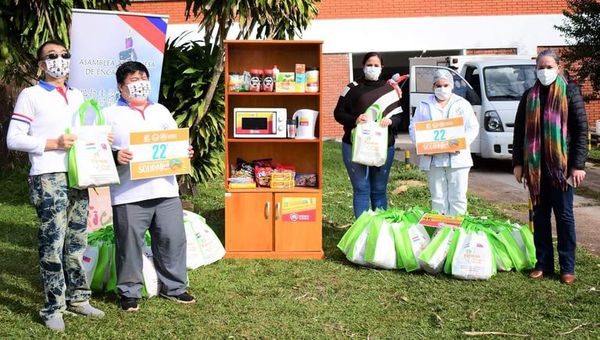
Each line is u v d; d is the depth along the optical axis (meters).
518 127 5.68
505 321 4.63
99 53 6.39
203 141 8.84
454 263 5.53
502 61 13.45
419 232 5.86
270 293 5.23
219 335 4.39
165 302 5.01
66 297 4.70
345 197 9.42
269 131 6.27
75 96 4.55
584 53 13.85
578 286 5.35
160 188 4.83
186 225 5.89
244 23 7.25
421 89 14.59
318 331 4.47
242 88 6.27
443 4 17.98
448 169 6.23
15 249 6.53
